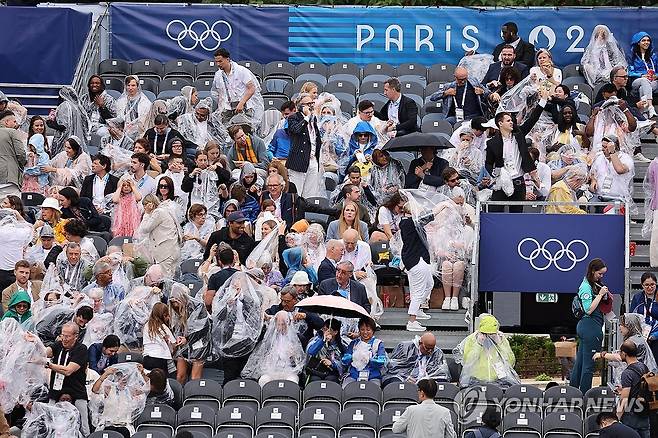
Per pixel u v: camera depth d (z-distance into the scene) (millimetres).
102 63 85500
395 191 68750
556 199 66875
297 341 59594
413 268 63562
